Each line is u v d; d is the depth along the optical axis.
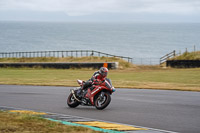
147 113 17.47
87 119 15.67
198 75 45.94
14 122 13.77
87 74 50.75
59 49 161.12
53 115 16.81
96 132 12.23
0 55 128.25
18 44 192.38
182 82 37.97
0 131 11.80
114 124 14.36
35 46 179.62
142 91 29.03
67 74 50.59
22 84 35.97
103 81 18.61
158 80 40.69
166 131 13.04
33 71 56.69
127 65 63.44
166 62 62.44
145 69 59.56
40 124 13.52
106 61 66.00
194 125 14.30
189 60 59.75
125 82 37.19
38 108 19.55
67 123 14.41
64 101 22.78
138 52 149.00
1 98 24.33
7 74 50.88
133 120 15.49
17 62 70.75
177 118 15.98
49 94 26.89
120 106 20.09
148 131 12.94
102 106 18.47
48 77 45.50
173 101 22.39
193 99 23.47
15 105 20.80
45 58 73.75
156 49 167.00
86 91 19.00
